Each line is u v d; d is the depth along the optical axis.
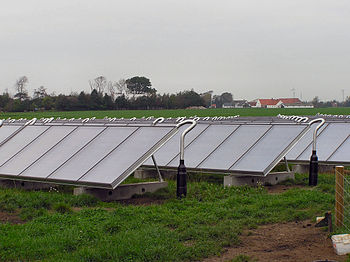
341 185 8.88
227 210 10.70
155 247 7.72
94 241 8.17
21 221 10.02
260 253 7.77
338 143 18.95
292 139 15.05
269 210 10.81
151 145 12.68
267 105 174.88
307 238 8.54
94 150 13.86
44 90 119.25
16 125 18.75
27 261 7.34
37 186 14.72
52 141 15.72
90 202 11.82
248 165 14.41
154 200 12.65
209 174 16.67
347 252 7.55
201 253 7.71
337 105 188.50
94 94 114.50
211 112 93.44
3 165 15.01
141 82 131.38
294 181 15.70
